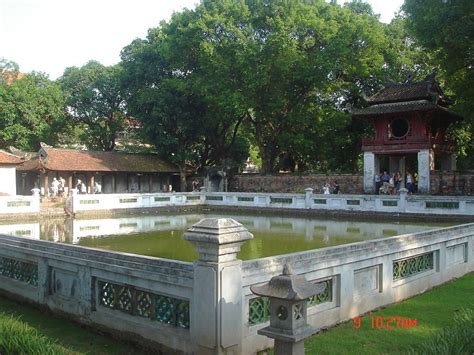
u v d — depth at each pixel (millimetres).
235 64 39594
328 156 45219
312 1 43750
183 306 6414
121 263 7086
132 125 54969
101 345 6938
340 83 42750
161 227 27234
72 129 54188
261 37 41750
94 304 7641
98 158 45031
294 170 50812
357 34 39281
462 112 26609
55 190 39500
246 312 6309
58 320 8109
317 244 19422
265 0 41312
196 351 6059
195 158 50469
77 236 23047
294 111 42562
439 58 25609
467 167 44719
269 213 35406
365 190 37844
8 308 8859
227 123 46781
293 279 5062
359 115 36906
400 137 36219
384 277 8570
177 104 44125
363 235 22625
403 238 9047
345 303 7688
